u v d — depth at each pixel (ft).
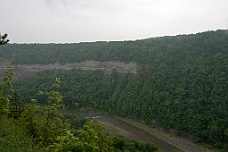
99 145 38.75
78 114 335.47
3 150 37.58
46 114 54.49
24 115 56.34
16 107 67.62
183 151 214.28
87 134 34.35
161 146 224.12
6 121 50.19
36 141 50.29
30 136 50.39
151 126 283.59
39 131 51.96
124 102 337.93
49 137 49.80
